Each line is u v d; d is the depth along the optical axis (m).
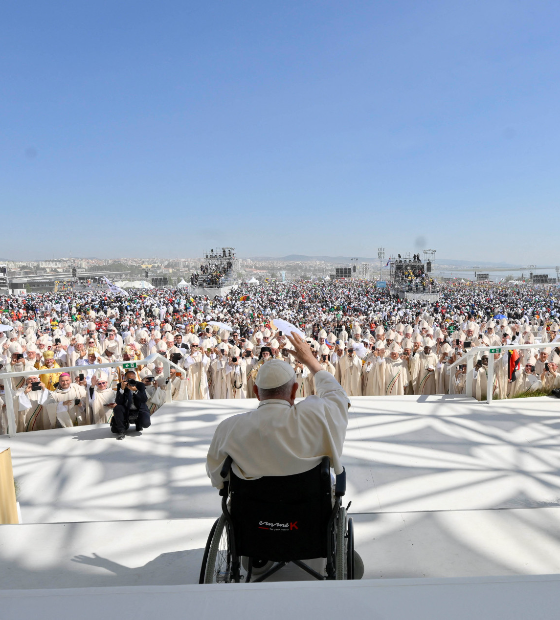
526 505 4.18
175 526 3.65
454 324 27.34
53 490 4.64
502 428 6.04
